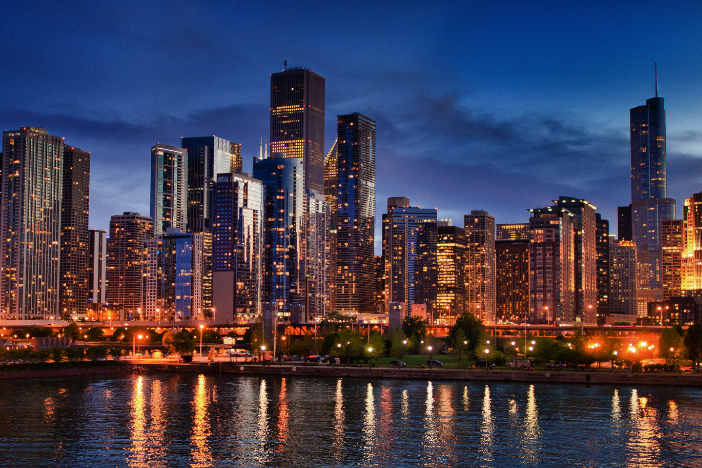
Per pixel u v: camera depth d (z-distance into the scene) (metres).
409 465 118.88
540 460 121.88
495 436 139.12
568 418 156.38
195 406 173.50
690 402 177.50
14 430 145.12
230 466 118.50
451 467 118.06
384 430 144.62
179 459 122.62
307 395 191.38
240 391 199.75
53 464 119.62
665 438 137.50
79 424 151.12
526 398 184.38
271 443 133.88
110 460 121.94
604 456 124.62
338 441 135.38
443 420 154.62
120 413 163.88
